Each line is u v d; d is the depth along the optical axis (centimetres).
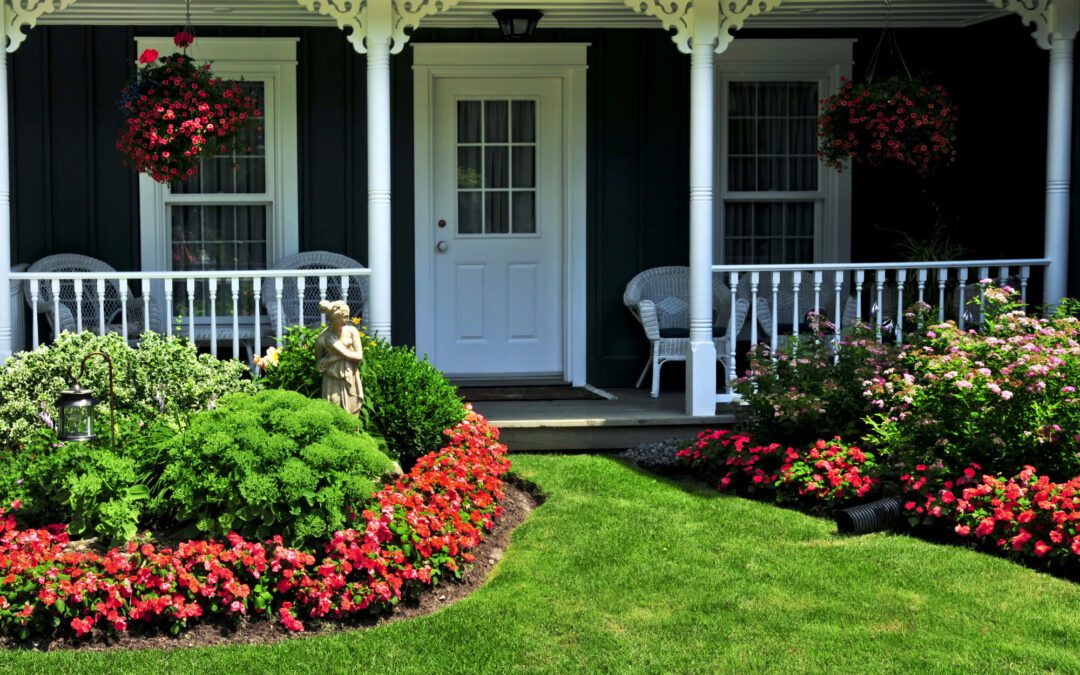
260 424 524
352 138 892
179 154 750
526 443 764
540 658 453
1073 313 762
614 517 621
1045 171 819
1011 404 591
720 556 561
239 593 475
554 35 898
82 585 466
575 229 911
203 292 889
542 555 565
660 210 916
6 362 661
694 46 754
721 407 812
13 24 724
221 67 878
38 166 870
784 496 646
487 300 922
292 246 889
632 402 839
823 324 716
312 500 501
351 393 625
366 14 735
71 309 856
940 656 448
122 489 518
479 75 898
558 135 915
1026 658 446
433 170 908
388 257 749
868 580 527
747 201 921
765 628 477
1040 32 786
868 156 816
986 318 686
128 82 796
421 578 509
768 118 919
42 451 560
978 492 573
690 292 775
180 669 440
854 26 898
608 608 500
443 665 447
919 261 848
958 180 915
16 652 453
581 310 915
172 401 632
